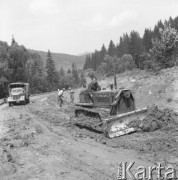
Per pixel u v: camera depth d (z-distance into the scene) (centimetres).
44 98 4119
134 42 12275
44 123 1645
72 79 10875
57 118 1772
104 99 1455
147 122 1370
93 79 1614
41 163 908
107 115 1386
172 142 1159
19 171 842
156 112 1446
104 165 898
